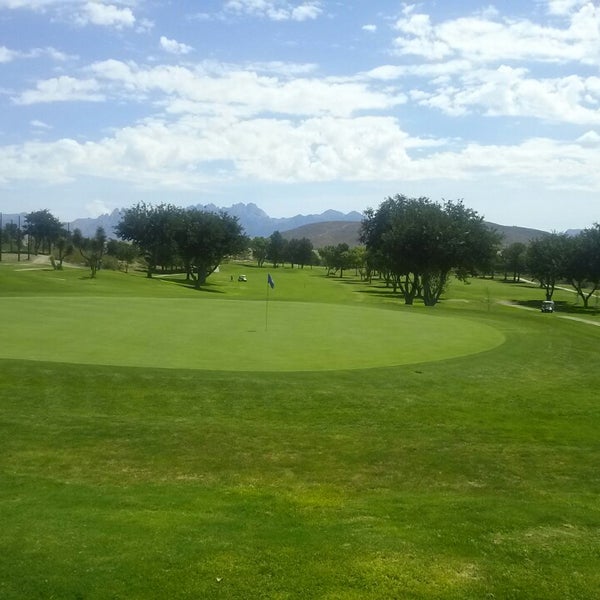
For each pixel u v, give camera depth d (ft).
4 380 47.60
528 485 32.91
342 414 44.78
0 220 507.30
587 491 32.12
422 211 203.41
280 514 26.96
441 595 19.85
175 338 71.87
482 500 29.58
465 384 54.49
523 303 307.17
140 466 33.50
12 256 428.56
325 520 26.21
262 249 536.01
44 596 19.19
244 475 32.86
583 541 24.38
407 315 101.86
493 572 21.45
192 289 261.44
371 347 69.62
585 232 296.71
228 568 21.11
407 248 199.93
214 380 49.90
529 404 50.11
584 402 51.60
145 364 56.18
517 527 25.66
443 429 42.75
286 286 326.65
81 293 132.26
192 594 19.52
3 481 30.40
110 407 44.01
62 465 33.09
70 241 394.32
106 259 371.15
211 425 40.60
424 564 21.81
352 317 97.14
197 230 302.04
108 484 30.76
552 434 42.75
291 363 59.21
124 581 20.12
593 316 246.88
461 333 82.48
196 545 22.84
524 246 480.23
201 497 29.12
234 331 78.69
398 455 36.83
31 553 21.85
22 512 25.95
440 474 34.19
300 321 90.68
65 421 40.01
